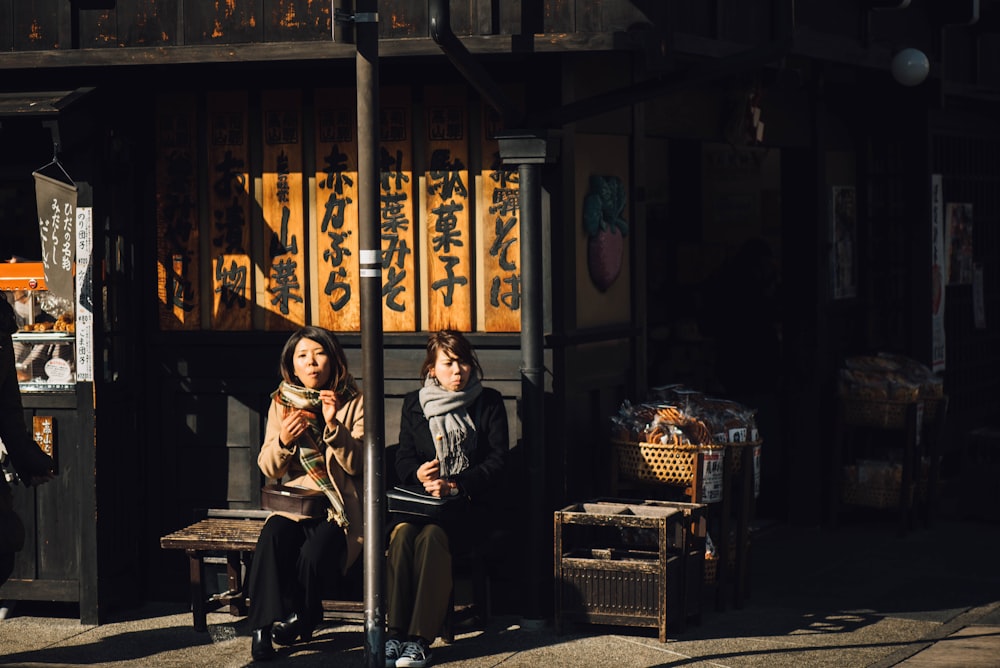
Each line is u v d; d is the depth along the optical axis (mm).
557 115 8719
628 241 9844
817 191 11969
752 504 9703
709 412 9516
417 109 9195
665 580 8508
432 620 8234
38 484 8531
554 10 8781
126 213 9500
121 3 9234
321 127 9359
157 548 9711
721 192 12688
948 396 13438
